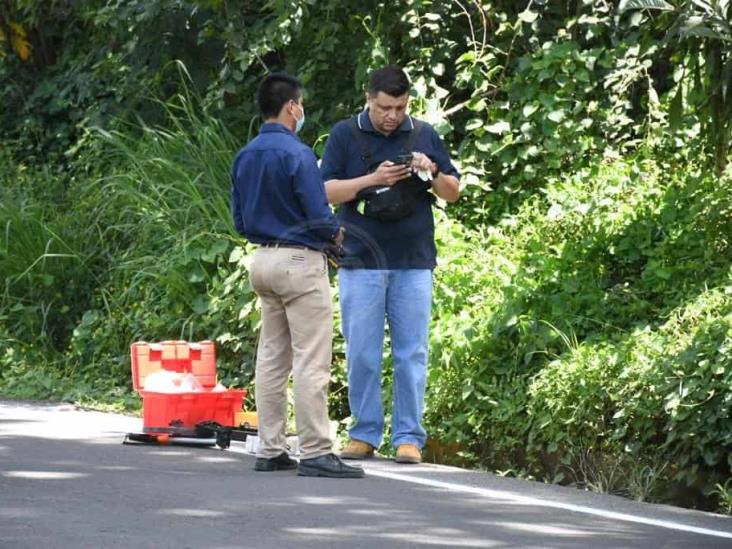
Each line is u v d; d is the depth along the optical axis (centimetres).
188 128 2188
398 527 1069
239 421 1497
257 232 1289
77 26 2586
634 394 1374
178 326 1877
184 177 2002
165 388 1457
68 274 2108
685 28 1609
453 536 1044
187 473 1278
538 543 1032
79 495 1151
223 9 2117
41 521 1048
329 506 1141
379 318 1409
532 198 1888
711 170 1762
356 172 1389
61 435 1495
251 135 2133
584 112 1952
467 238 1827
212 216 1967
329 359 1297
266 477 1271
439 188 1388
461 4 2031
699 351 1346
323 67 2053
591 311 1584
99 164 2272
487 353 1545
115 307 1977
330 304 1294
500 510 1162
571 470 1416
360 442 1423
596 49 1939
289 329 1312
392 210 1376
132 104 2277
